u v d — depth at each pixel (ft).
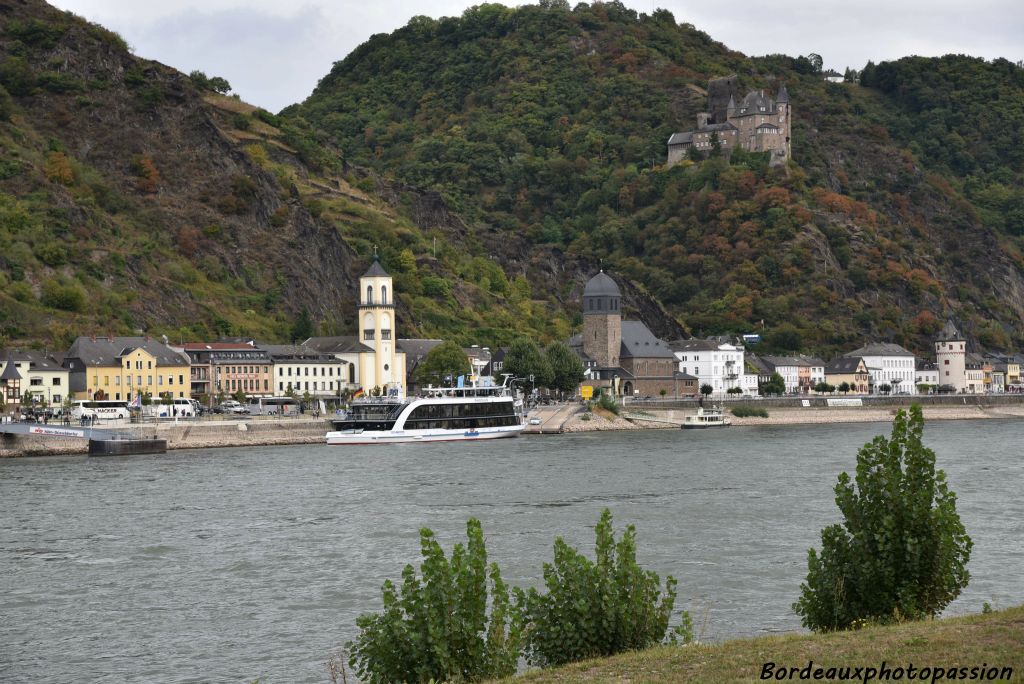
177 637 272.72
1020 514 422.00
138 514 438.81
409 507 452.76
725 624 274.36
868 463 213.66
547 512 435.53
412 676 189.37
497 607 197.77
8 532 399.65
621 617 202.49
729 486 510.99
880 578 208.54
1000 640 179.73
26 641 271.08
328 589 314.96
